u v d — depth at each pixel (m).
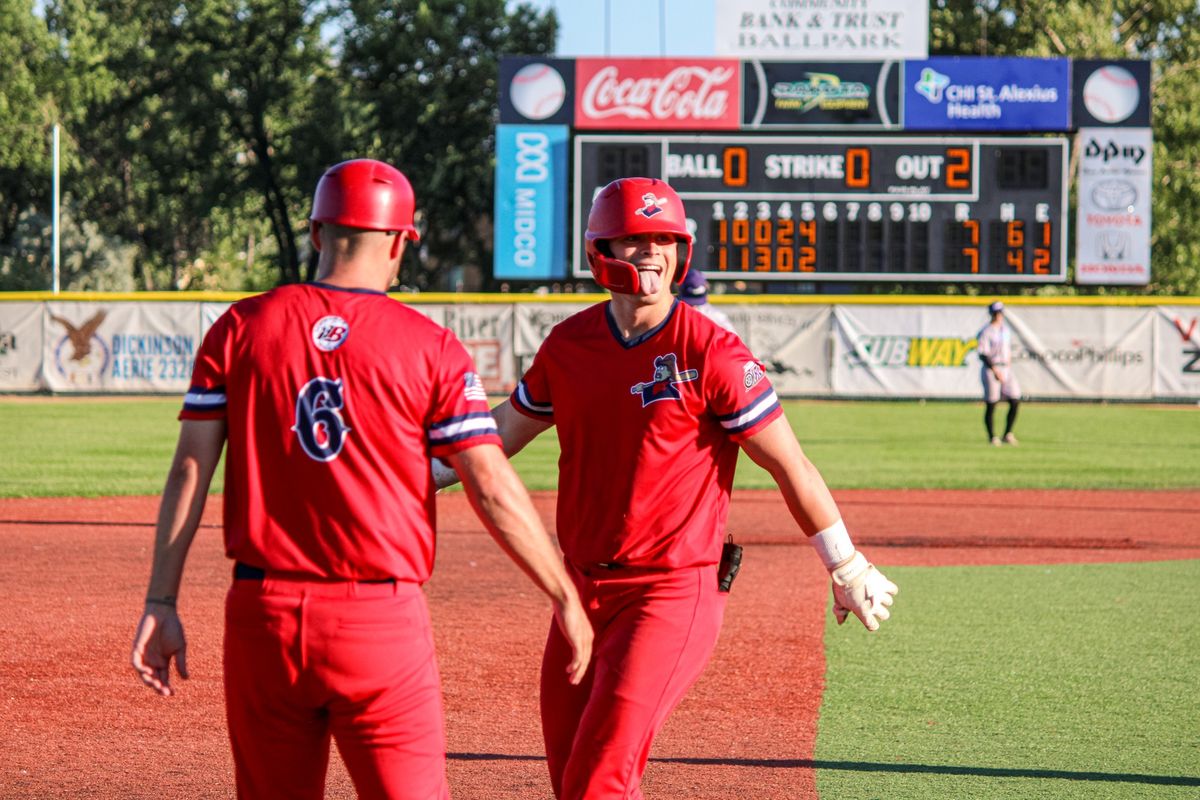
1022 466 39.09
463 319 65.31
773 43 63.59
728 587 8.55
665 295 8.21
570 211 66.00
